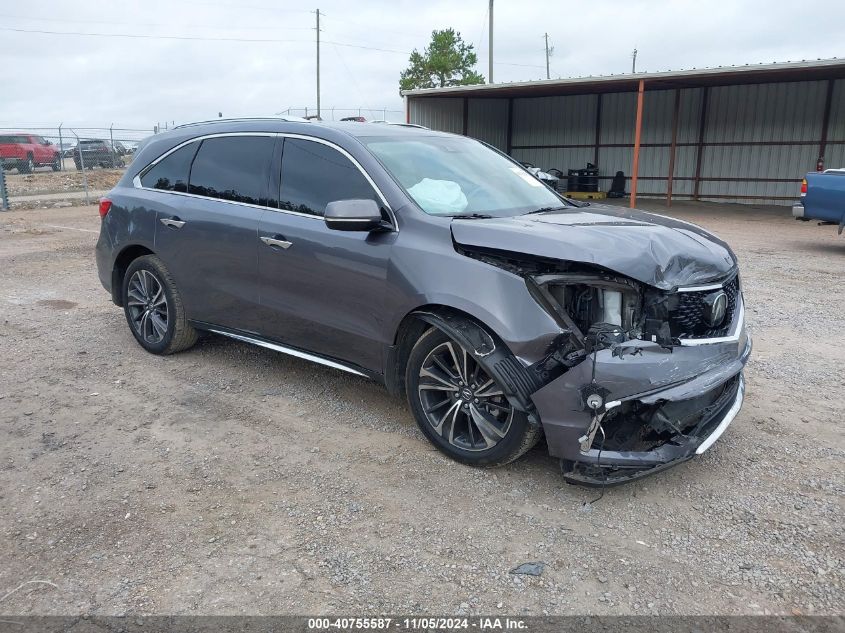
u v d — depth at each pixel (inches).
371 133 167.5
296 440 154.1
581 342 121.2
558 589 104.4
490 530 119.6
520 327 124.1
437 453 147.5
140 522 121.5
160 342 206.4
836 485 134.7
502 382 126.6
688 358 122.9
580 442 119.8
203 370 198.7
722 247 144.4
